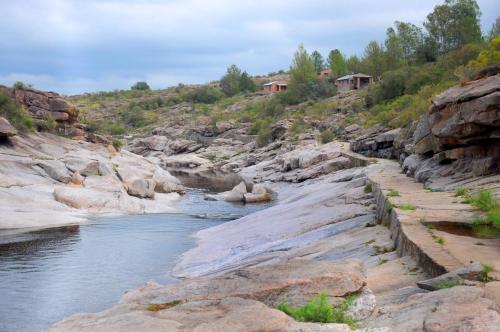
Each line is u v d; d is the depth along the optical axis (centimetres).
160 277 1895
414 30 11356
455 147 2330
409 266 1118
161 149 10269
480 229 1305
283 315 739
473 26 9362
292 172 5406
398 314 757
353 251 1524
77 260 2147
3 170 3538
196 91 15762
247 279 909
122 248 2389
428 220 1410
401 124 4847
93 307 1564
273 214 2845
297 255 1711
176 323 726
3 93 4784
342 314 787
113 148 5528
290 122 8594
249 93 15375
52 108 5422
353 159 4662
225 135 10462
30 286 1775
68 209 3300
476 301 715
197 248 2364
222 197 4428
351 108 8256
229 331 684
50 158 4122
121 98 17725
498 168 2031
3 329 1388
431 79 7150
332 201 2650
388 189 2170
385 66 10894
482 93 2062
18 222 2855
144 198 4156
